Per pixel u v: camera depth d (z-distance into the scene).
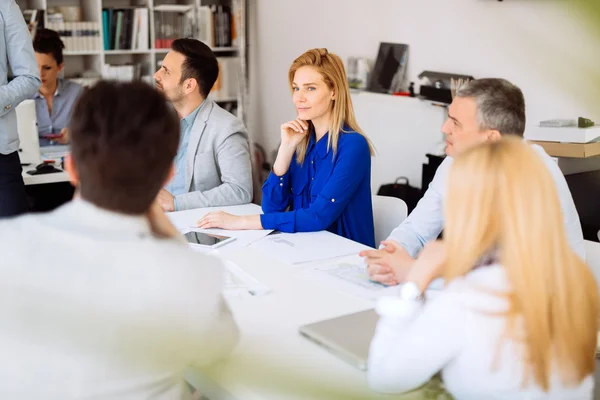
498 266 1.00
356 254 1.95
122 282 0.91
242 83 5.89
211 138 2.76
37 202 3.72
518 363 0.98
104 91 0.96
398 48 4.48
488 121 1.77
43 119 4.31
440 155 3.92
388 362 1.06
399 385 1.05
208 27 5.75
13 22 2.88
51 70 4.23
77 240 0.92
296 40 5.51
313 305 1.53
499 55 3.76
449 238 1.01
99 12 5.21
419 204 2.12
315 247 2.02
